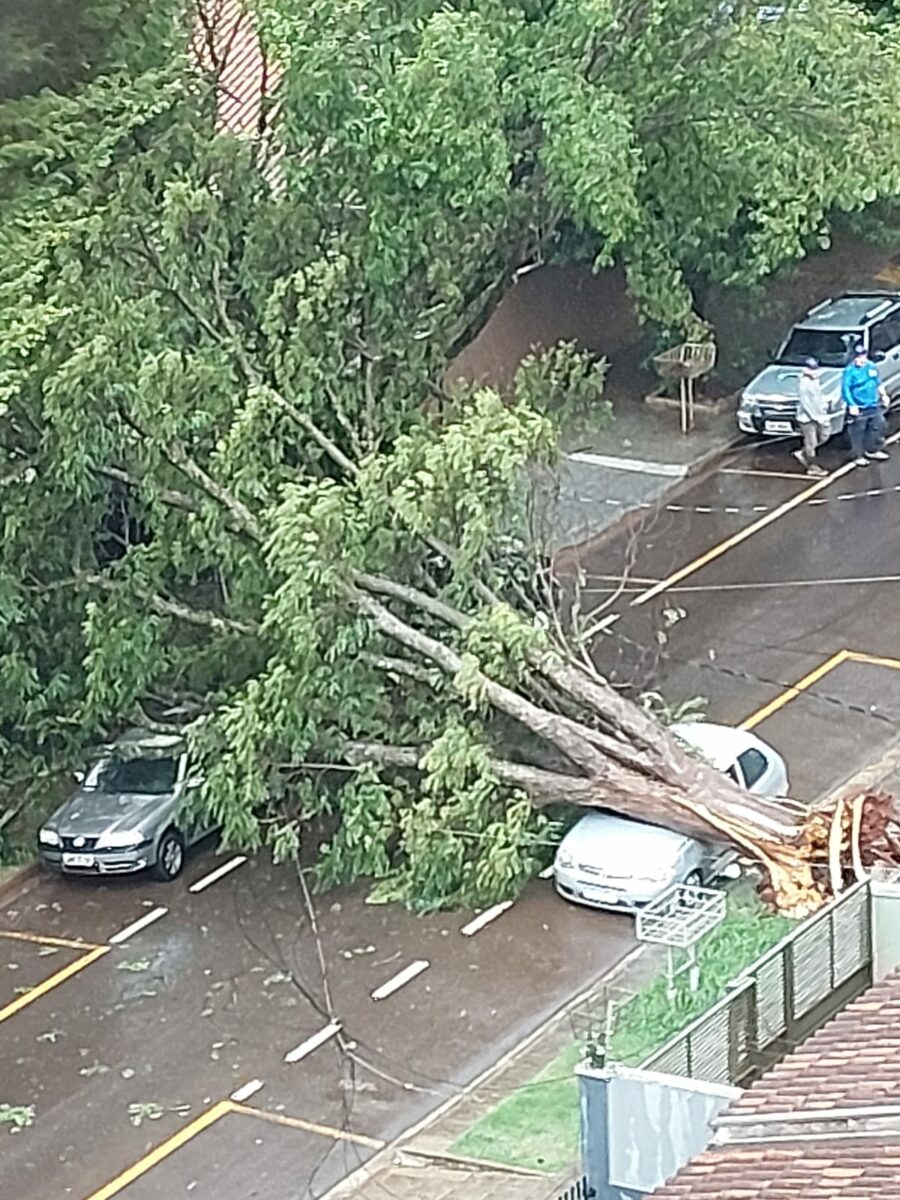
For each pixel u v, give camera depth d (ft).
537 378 85.05
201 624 80.89
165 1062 70.54
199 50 100.42
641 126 89.92
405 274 82.38
